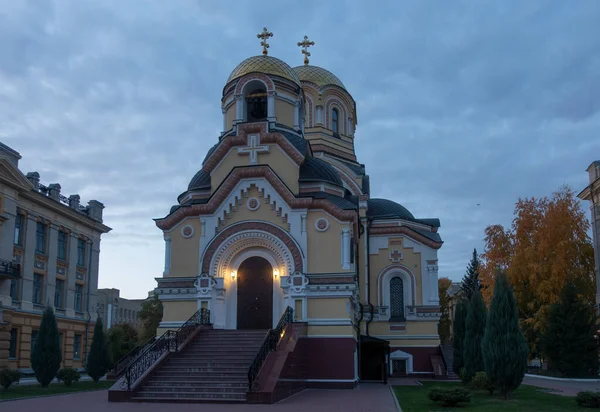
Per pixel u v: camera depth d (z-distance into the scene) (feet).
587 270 157.07
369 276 139.03
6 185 126.52
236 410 64.34
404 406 69.77
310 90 153.48
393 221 141.59
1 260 123.34
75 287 157.17
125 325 251.39
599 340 135.23
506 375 78.13
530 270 154.51
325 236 100.32
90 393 91.25
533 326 150.71
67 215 152.35
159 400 72.84
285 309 98.68
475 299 99.91
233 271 104.27
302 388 91.50
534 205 163.53
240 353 84.69
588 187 150.41
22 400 78.43
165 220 106.63
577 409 68.80
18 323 129.80
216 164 110.83
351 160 156.04
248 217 103.81
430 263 137.80
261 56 129.39
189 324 92.53
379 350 122.42
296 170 107.14
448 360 158.51
